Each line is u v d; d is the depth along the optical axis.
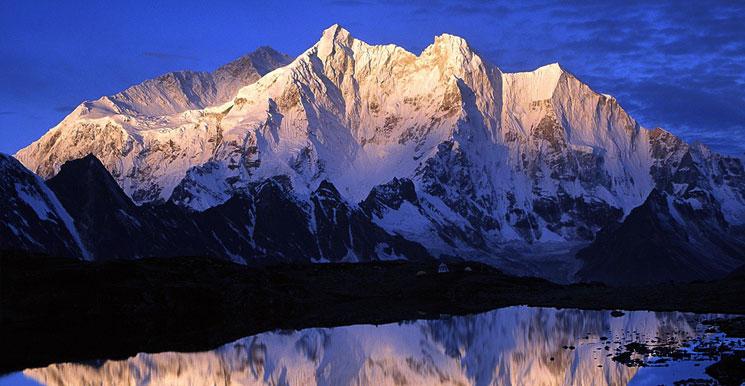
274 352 108.00
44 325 112.56
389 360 103.75
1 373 94.88
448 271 172.75
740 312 128.75
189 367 99.38
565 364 96.75
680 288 153.00
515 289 162.12
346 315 135.25
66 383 91.25
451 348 110.25
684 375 86.00
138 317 119.69
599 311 136.62
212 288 134.25
